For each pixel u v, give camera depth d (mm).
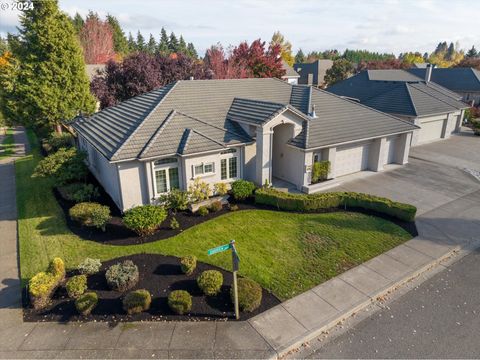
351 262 13109
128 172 16312
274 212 17359
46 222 16500
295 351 9219
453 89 49750
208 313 10414
